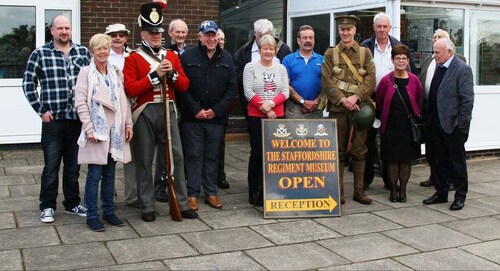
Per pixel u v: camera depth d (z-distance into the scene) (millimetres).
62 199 6562
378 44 7121
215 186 6395
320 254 4945
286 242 5238
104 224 5645
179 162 5883
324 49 9797
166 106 5602
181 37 6738
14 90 9078
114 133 5379
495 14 9352
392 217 6090
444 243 5293
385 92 6609
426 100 7062
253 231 5535
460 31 9117
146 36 5727
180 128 6387
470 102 6262
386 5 8375
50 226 5555
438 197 6664
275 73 6254
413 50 8664
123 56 6289
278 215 5953
